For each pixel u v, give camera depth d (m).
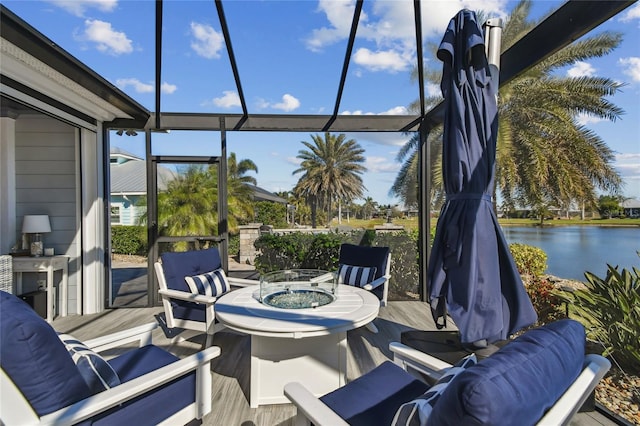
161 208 4.75
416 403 1.11
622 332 2.21
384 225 5.62
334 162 13.98
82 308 4.46
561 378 0.94
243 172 10.30
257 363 2.30
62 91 3.62
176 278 3.39
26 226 4.25
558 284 3.14
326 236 5.55
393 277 5.29
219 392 2.49
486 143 2.06
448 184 2.15
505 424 0.73
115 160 5.19
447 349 2.33
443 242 2.15
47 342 1.22
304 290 3.03
